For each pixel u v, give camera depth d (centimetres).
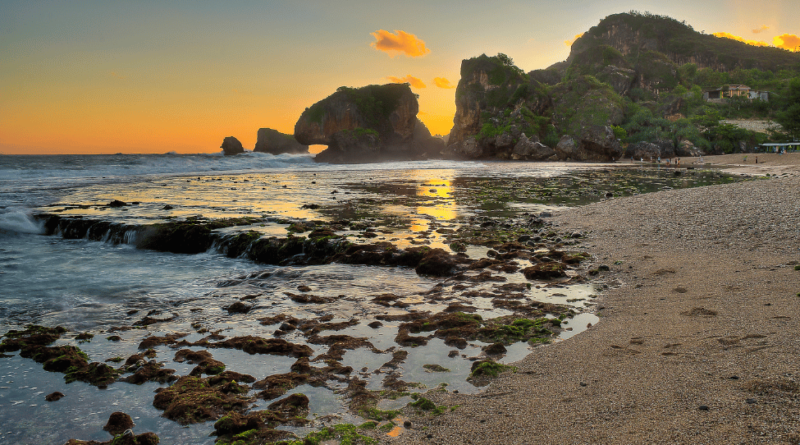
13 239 1405
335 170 5412
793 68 18775
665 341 539
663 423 359
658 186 2769
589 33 19738
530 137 9900
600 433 361
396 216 1647
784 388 375
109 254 1212
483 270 937
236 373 518
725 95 13712
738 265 847
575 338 593
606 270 921
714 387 403
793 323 526
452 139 12181
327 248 1120
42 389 501
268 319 693
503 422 399
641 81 13025
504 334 617
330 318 696
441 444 375
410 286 863
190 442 400
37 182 3077
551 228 1398
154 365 545
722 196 1709
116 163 5256
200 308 758
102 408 462
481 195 2384
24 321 716
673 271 858
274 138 14988
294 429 412
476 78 11450
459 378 505
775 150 8912
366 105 11506
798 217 1188
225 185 3003
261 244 1165
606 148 8906
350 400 462
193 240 1266
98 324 701
